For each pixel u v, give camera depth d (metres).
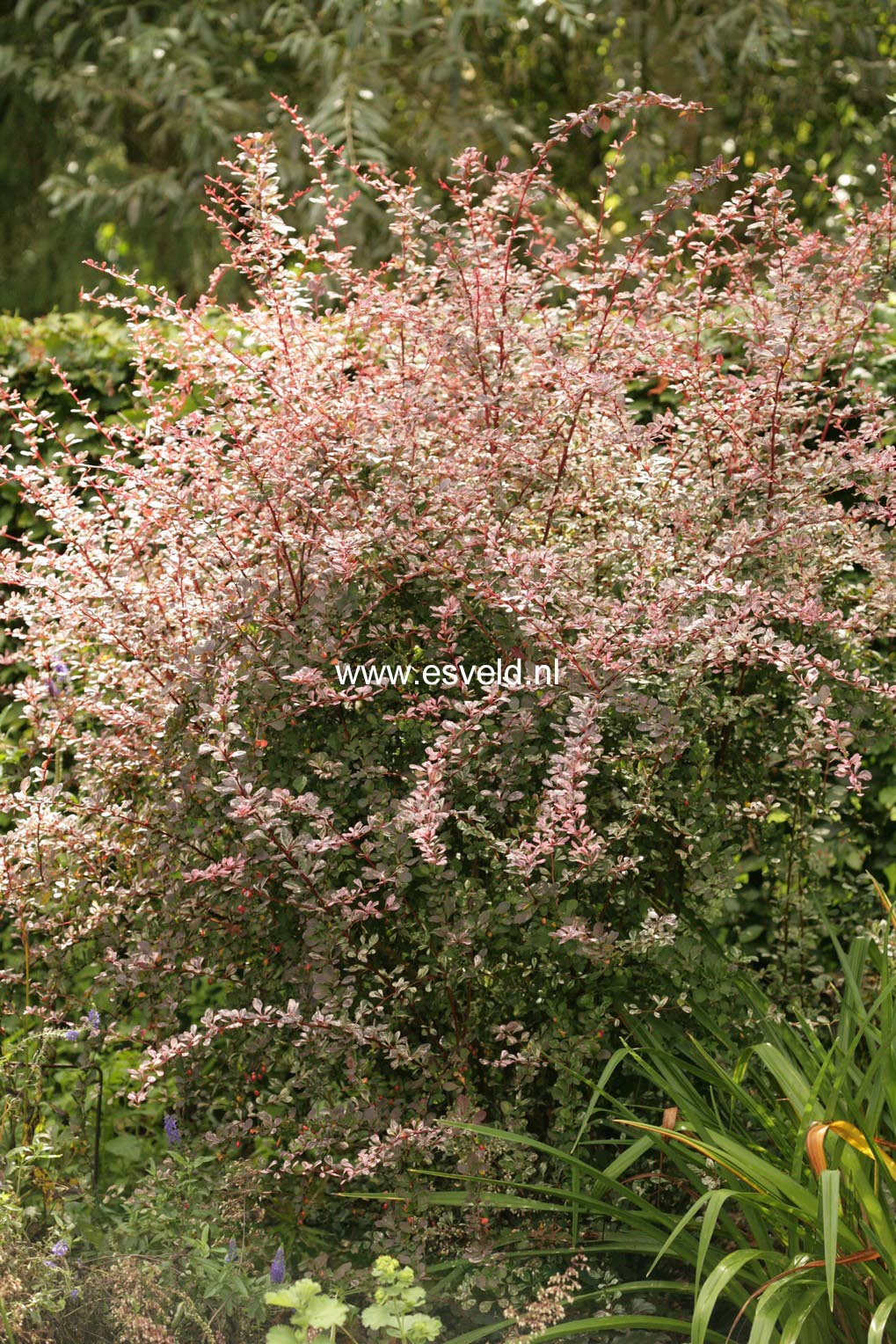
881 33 9.07
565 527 3.32
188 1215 2.83
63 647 3.42
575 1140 2.91
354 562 2.93
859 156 8.64
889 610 3.16
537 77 9.46
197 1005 3.87
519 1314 2.68
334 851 2.92
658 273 3.32
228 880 2.99
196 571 3.19
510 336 3.18
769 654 2.86
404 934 3.01
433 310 3.34
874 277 3.39
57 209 8.52
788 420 3.30
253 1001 2.85
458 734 2.76
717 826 3.13
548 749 3.02
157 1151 3.47
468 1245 2.83
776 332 3.09
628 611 2.84
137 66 8.34
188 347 3.45
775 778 3.43
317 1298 2.21
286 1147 3.11
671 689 2.88
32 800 3.27
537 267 3.41
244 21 8.78
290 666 2.97
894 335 4.21
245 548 3.19
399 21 8.72
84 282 9.21
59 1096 3.64
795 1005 3.28
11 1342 2.49
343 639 2.98
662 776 2.93
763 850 3.47
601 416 3.23
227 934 3.14
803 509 3.14
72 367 4.50
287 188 8.07
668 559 3.01
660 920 2.77
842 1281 2.41
